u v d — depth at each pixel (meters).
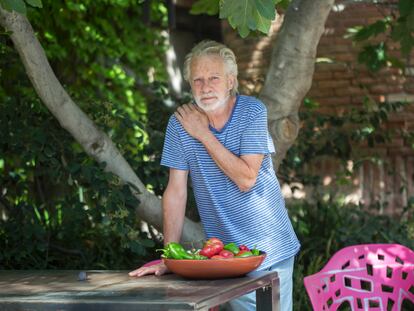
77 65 7.20
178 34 9.45
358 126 7.08
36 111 5.10
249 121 3.57
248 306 3.69
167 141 3.72
